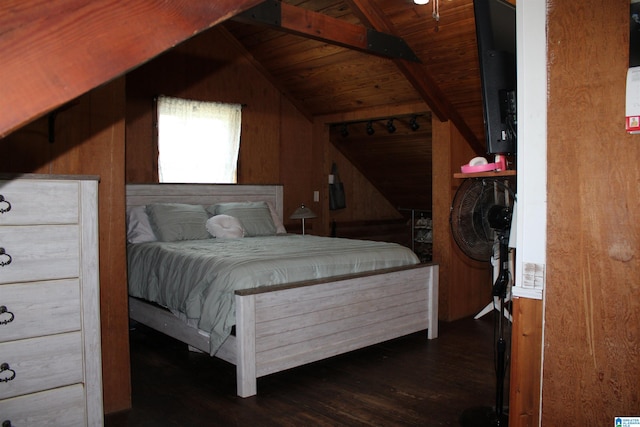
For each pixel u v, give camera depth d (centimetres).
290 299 297
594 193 144
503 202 242
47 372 191
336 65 466
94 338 202
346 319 329
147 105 462
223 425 242
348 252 353
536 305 158
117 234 255
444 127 444
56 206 192
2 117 77
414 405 266
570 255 149
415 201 662
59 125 234
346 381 301
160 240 416
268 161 547
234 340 284
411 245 684
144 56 88
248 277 290
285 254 336
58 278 193
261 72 536
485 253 248
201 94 493
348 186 636
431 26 366
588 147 145
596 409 146
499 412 244
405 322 371
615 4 139
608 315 143
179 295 323
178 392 284
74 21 82
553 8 149
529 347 160
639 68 136
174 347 370
